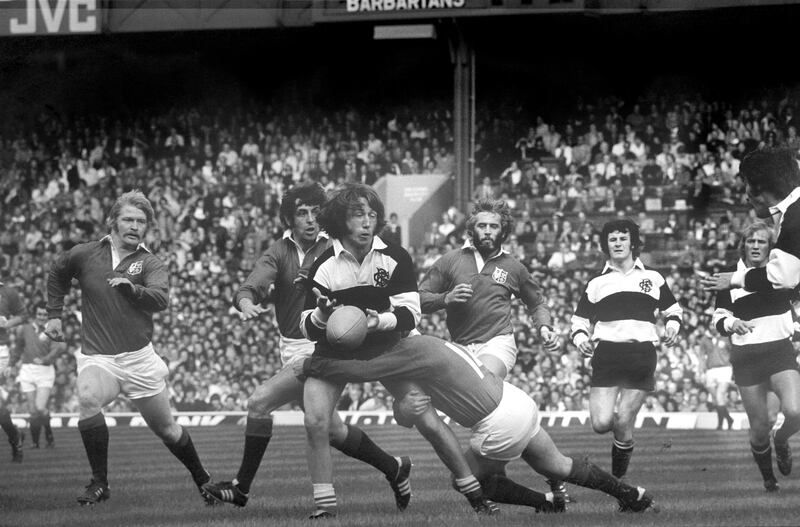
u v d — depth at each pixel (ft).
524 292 53.83
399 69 216.95
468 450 38.83
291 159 197.26
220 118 216.13
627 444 51.42
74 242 189.06
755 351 49.83
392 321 37.27
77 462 74.13
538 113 208.03
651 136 185.57
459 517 37.76
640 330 51.70
